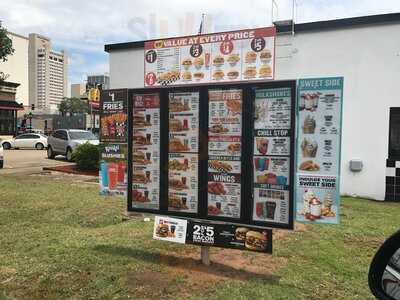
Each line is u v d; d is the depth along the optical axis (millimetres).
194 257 5777
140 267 5324
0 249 6035
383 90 11648
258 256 5875
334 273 5250
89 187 12125
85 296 4523
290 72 12516
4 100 40875
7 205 9219
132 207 5930
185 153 5531
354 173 11969
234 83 5203
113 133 6633
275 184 5000
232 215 5246
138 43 14812
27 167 18766
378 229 7508
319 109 4934
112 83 15375
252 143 5121
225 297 4441
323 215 4969
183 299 4418
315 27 12180
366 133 11844
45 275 5047
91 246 6188
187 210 5527
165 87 5637
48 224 7613
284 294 4531
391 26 11492
